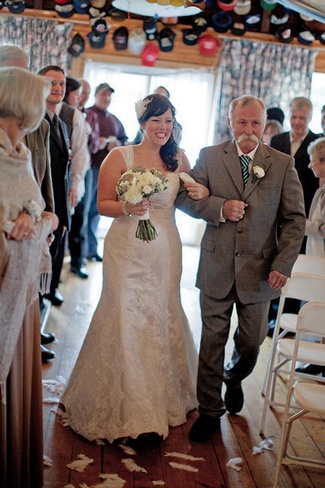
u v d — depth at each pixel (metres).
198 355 3.49
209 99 7.74
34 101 2.16
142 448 3.09
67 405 3.29
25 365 2.39
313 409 2.66
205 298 3.23
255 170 3.07
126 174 2.98
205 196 3.16
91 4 7.30
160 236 3.19
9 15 7.21
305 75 7.47
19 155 2.16
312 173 4.71
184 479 2.87
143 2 5.58
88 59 7.55
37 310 2.50
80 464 2.89
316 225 4.19
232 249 3.16
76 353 4.24
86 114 6.41
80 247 6.21
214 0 7.48
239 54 7.40
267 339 4.98
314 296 3.34
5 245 2.15
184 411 3.38
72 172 5.20
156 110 3.10
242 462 3.05
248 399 3.79
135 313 3.15
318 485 2.92
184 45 7.59
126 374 3.07
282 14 7.36
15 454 2.35
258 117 3.12
